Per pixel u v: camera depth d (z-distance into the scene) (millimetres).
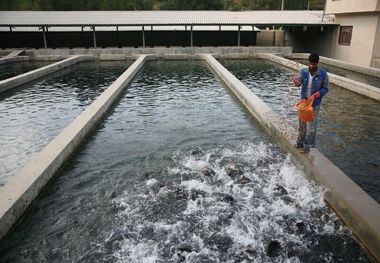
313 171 6285
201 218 5578
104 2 42969
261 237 5133
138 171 7133
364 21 21047
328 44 25859
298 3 54312
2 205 5176
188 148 8312
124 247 4922
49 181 6523
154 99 13117
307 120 6477
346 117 10398
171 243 5012
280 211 5742
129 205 5922
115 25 26109
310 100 6363
